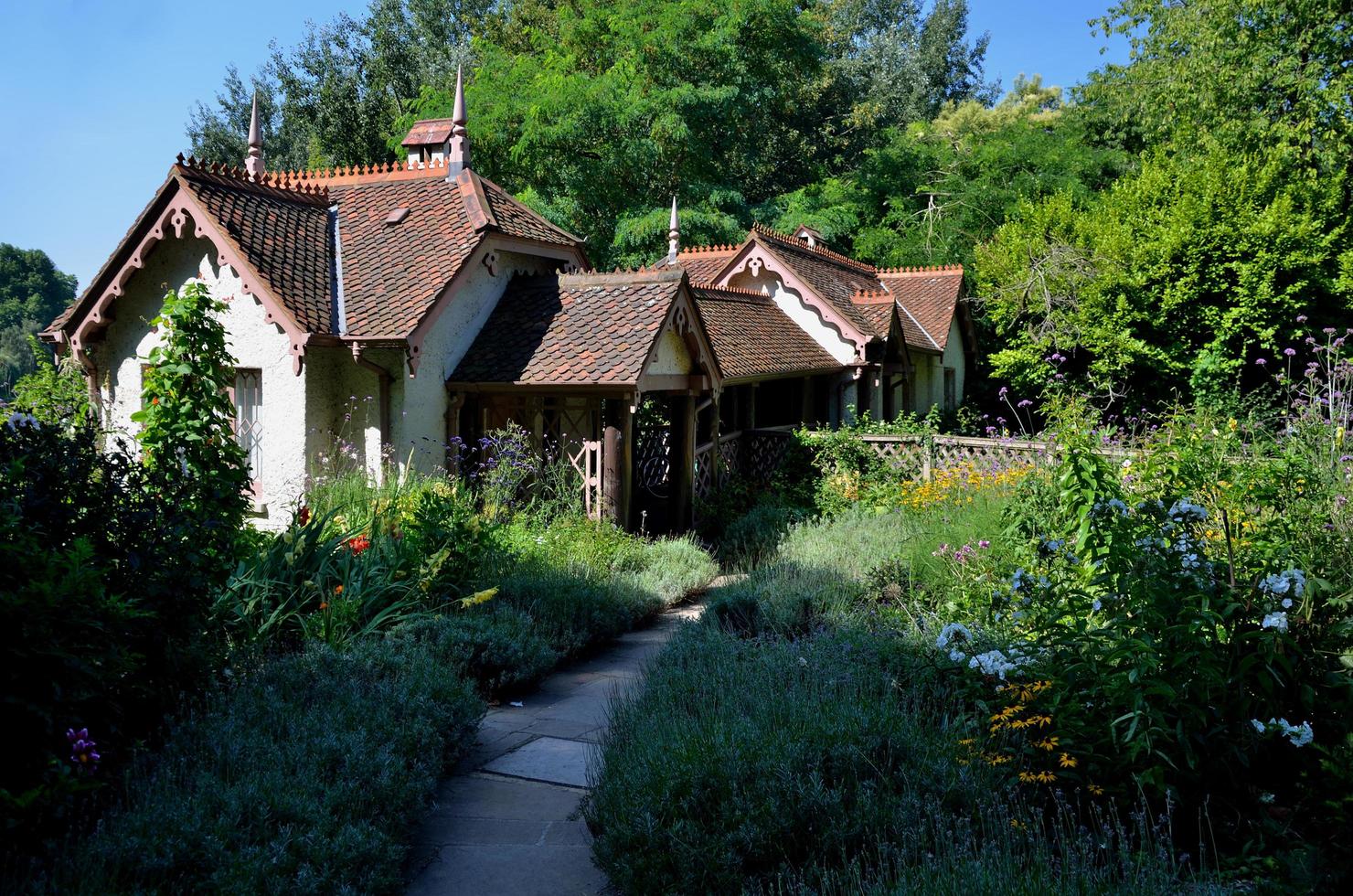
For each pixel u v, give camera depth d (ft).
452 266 43.27
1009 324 90.17
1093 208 92.53
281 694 19.57
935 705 18.35
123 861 12.89
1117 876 12.89
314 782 15.69
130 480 17.70
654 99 101.35
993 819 14.21
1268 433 28.76
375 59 134.72
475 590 29.66
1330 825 14.49
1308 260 75.00
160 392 24.82
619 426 43.55
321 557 27.25
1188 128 89.81
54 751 13.94
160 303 43.78
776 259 73.77
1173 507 16.97
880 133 142.61
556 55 110.83
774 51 112.88
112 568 16.62
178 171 41.91
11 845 12.86
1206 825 14.85
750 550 43.93
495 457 41.98
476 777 19.49
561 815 17.65
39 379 47.55
